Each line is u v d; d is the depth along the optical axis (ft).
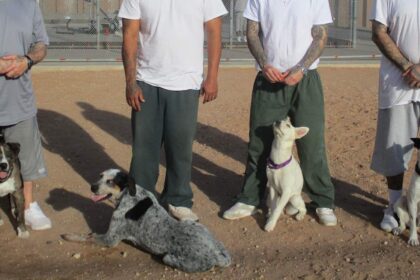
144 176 19.90
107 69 46.60
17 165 18.70
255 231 19.80
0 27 18.26
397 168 19.90
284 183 19.56
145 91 19.19
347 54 56.13
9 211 21.06
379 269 17.48
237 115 33.65
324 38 19.40
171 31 18.67
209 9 18.92
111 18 62.44
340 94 39.11
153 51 18.88
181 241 17.08
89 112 33.60
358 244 19.02
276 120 20.10
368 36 70.69
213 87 19.48
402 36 19.06
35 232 19.58
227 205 21.79
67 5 65.72
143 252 18.34
